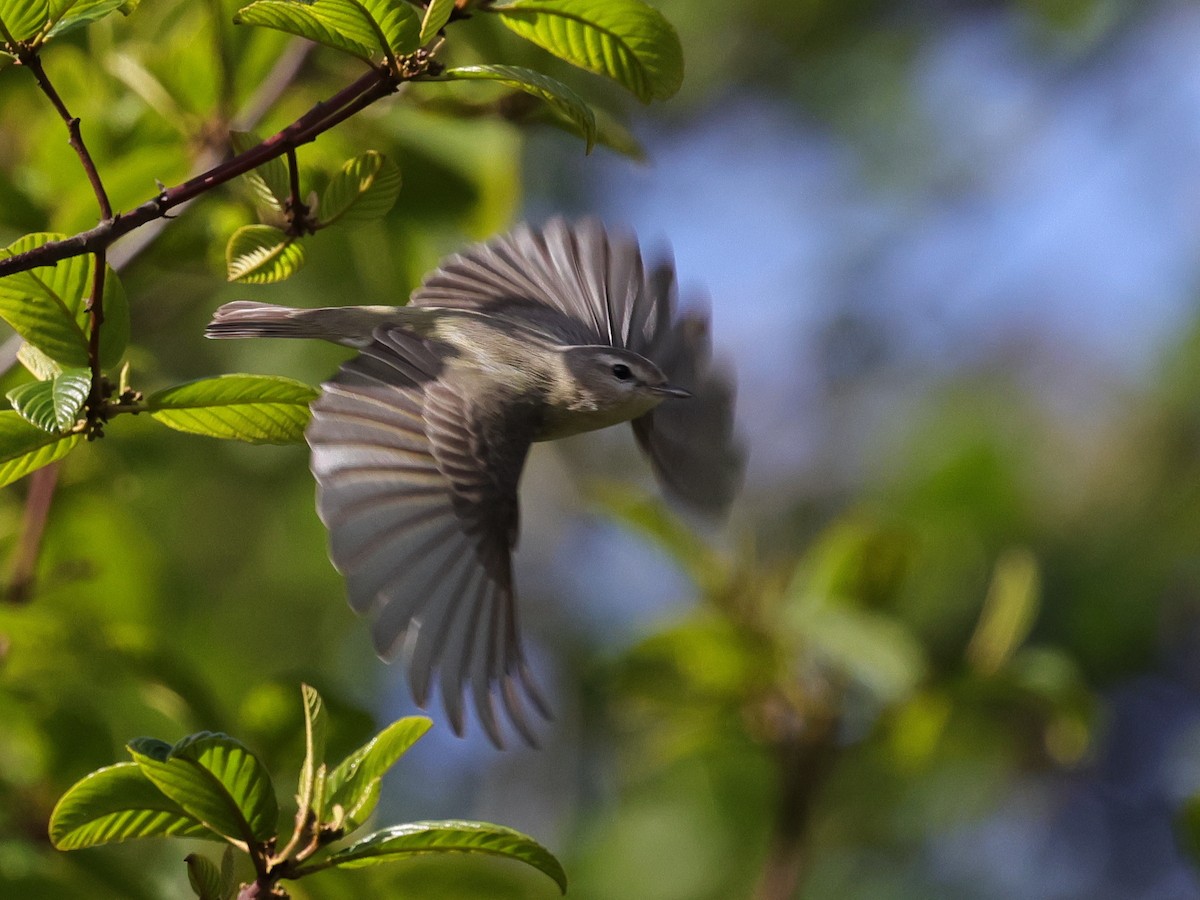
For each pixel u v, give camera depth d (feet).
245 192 31.35
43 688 31.68
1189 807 33.60
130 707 35.83
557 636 56.29
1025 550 50.96
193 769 20.25
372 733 29.17
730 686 37.47
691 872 47.44
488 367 25.54
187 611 46.91
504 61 32.17
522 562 57.31
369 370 23.79
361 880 29.07
